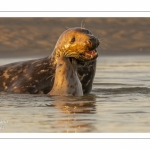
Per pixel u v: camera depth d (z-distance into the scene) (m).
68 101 43.44
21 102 43.06
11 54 90.88
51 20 100.00
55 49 47.25
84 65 47.44
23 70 48.59
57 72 45.78
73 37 45.06
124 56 96.06
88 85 48.56
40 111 39.56
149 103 43.31
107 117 37.38
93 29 99.75
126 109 40.53
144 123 35.69
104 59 91.94
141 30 102.00
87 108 40.75
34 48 93.38
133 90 51.84
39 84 46.94
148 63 83.31
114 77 65.00
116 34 100.25
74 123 35.59
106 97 46.53
